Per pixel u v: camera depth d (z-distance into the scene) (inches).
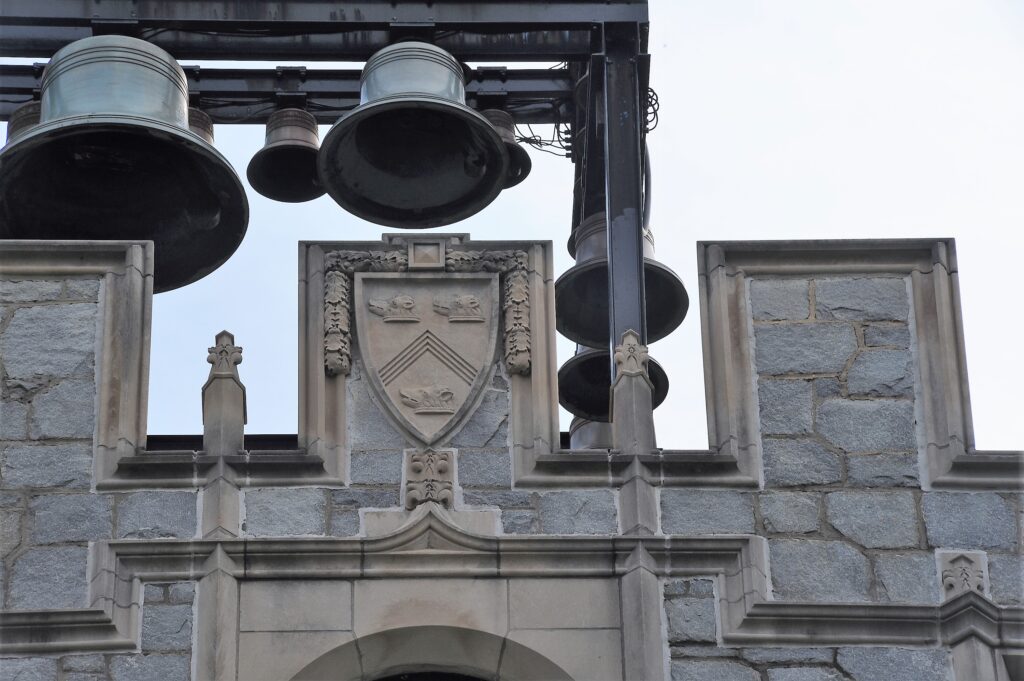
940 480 741.3
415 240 774.5
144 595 709.3
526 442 740.0
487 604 712.4
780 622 713.6
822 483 741.3
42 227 840.3
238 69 913.5
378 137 845.2
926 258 781.9
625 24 857.5
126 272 770.2
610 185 836.0
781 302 775.7
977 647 711.1
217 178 832.9
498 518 727.7
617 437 748.6
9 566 714.8
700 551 722.8
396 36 855.1
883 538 731.4
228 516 723.4
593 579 717.9
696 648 709.3
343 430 741.3
